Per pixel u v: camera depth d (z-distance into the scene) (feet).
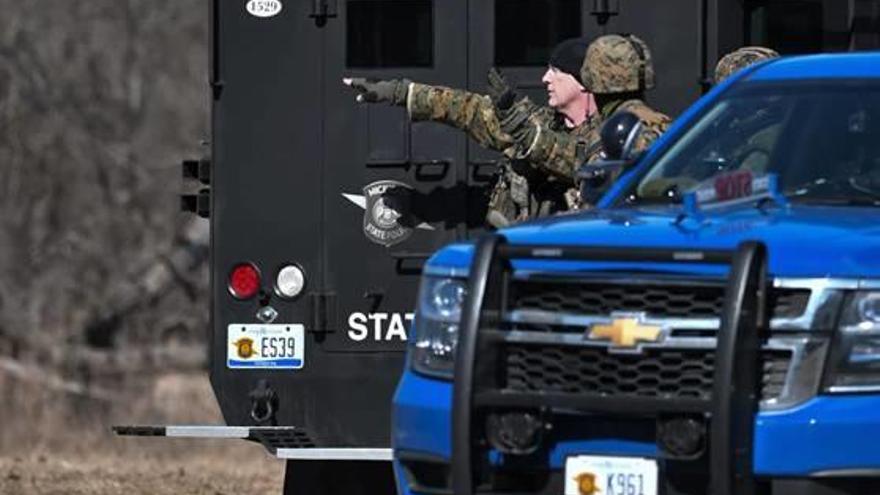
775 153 92.43
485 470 81.10
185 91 278.67
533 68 117.08
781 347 78.95
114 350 268.82
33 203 271.90
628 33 116.47
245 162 117.80
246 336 117.91
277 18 117.60
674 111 116.37
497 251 80.94
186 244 274.77
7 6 271.90
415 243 116.98
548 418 80.43
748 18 119.96
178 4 278.46
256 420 117.80
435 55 117.19
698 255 78.48
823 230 81.51
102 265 272.72
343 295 117.50
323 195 117.50
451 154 116.78
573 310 80.69
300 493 120.98
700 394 78.89
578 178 99.04
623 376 79.82
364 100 110.22
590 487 80.18
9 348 262.06
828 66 95.71
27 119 272.72
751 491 78.64
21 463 175.63
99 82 275.39
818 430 78.18
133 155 275.80
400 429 85.61
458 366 80.12
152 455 205.87
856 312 78.89
